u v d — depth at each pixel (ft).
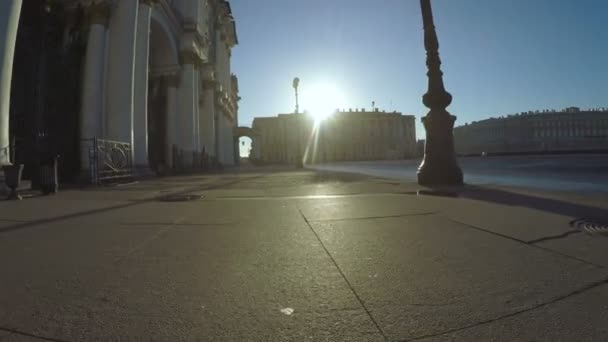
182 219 17.62
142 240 13.42
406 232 14.24
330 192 29.27
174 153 78.54
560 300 7.72
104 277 9.45
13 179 26.43
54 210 20.83
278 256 11.23
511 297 7.92
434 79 33.81
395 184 36.52
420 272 9.62
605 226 14.65
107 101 48.29
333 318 7.09
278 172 79.56
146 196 28.14
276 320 7.03
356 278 9.25
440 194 26.25
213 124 106.63
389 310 7.41
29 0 42.93
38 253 11.72
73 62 47.60
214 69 117.80
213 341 6.26
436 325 6.75
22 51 42.24
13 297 8.16
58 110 45.60
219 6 133.69
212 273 9.73
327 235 13.89
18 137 41.45
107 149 44.32
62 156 45.37
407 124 355.77
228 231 14.87
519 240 12.66
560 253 11.07
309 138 328.29
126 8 49.42
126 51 49.11
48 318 7.11
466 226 15.11
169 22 75.20
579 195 24.54
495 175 48.73
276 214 18.80
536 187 30.55
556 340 6.15
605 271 9.41
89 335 6.46
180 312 7.38
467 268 9.86
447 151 34.14
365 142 339.16
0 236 14.15
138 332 6.56
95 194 29.99
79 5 46.78
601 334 6.30
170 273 9.75
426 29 33.81
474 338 6.28
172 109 80.38
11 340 6.28
